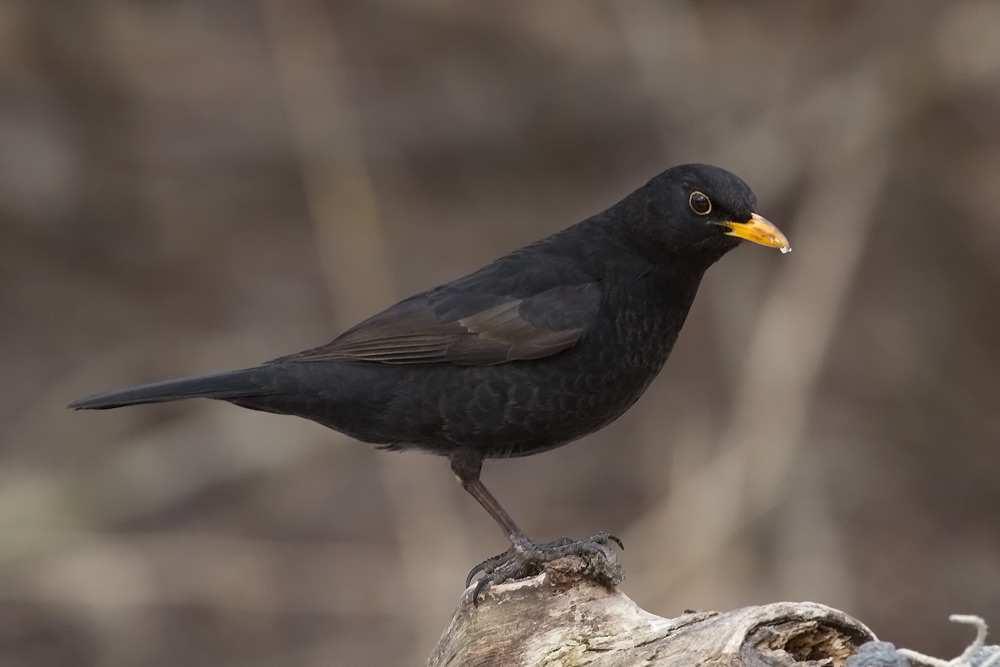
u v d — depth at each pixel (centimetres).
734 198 837
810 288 1655
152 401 841
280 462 1638
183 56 1888
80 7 1852
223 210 1862
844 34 1850
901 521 1722
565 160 1878
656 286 864
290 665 1466
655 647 657
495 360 843
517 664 697
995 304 1861
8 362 1734
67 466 1625
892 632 1634
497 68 1900
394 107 1873
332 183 1714
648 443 1688
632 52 1875
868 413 1795
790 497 1641
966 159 1872
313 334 1759
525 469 1662
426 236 1822
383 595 1508
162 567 1534
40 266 1812
